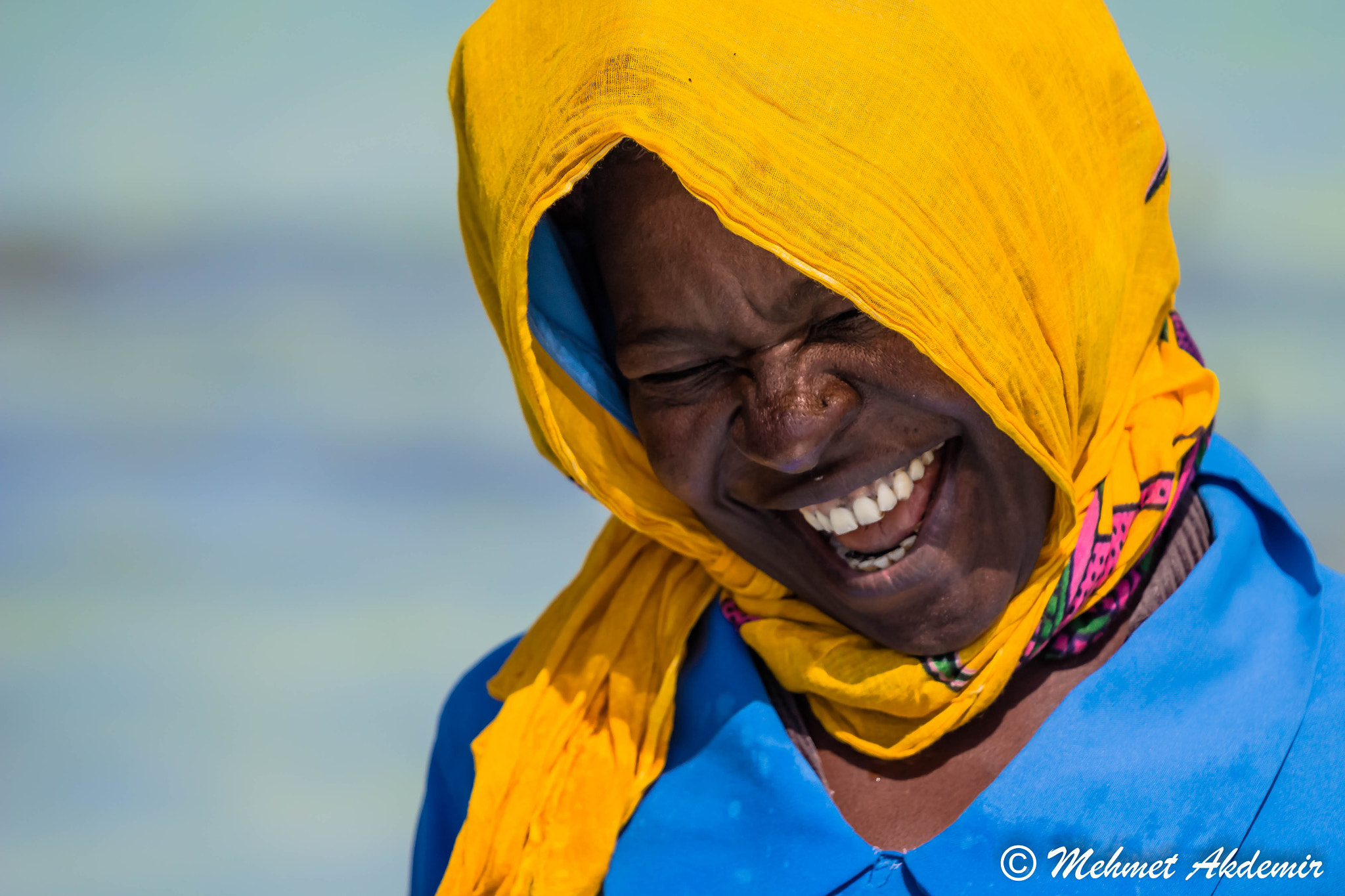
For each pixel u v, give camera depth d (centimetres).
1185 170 1475
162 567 910
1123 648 232
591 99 205
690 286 215
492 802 254
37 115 2230
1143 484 238
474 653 767
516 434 1149
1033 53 219
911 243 201
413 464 1078
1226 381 1032
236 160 2077
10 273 1655
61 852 602
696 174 198
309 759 673
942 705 235
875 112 201
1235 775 214
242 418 1200
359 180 2025
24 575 914
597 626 274
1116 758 221
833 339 216
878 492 232
